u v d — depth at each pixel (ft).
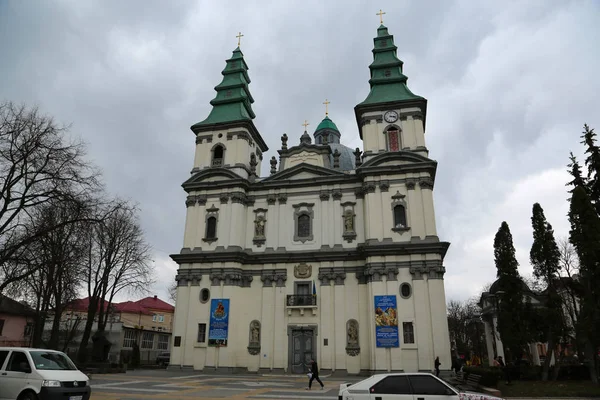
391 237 116.57
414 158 121.08
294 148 138.51
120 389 73.26
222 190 133.39
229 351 115.96
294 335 118.11
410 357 105.60
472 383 83.82
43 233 81.20
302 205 129.39
